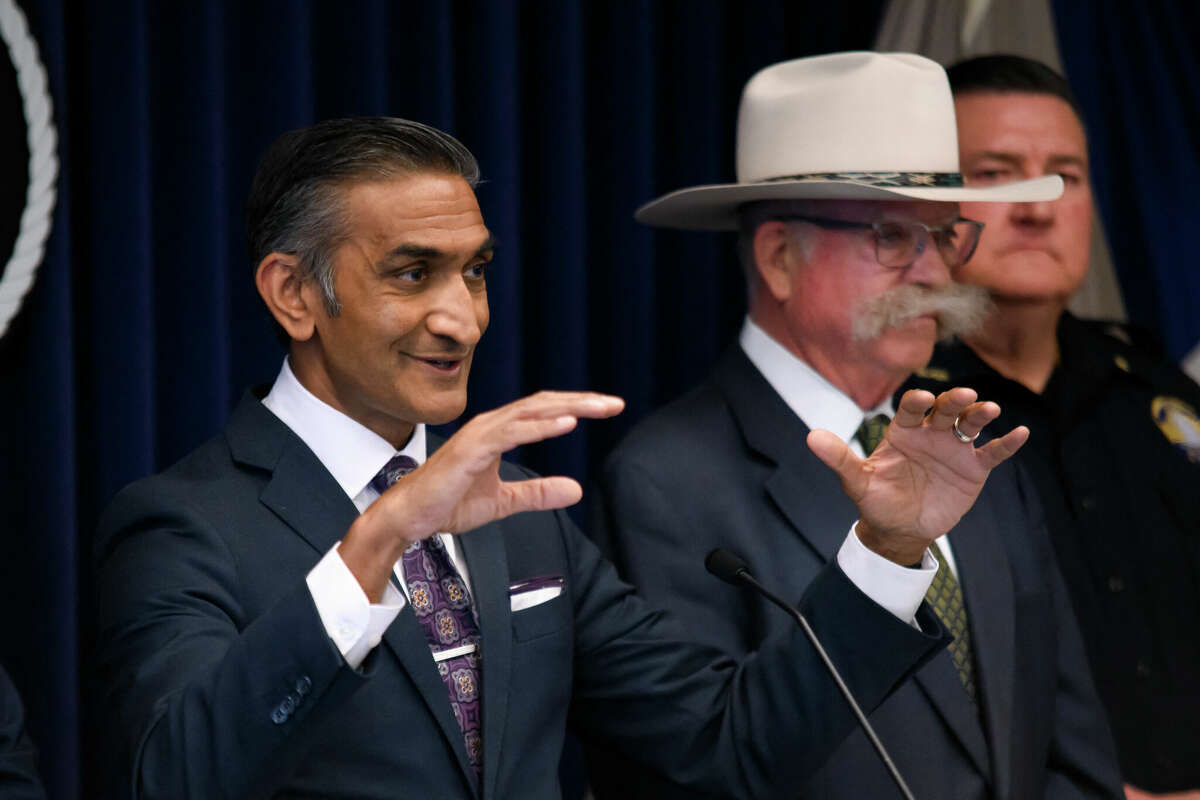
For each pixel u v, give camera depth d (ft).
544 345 30.30
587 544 19.60
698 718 18.42
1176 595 27.12
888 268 22.27
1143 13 35.45
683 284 32.22
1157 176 35.47
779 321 23.30
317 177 16.51
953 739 20.84
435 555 17.30
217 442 17.56
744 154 24.26
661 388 32.24
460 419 28.63
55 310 23.80
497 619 17.22
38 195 23.56
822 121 23.07
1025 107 27.50
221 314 25.64
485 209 28.84
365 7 27.63
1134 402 28.07
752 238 23.77
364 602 13.91
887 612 16.84
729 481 21.81
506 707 16.90
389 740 16.05
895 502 16.51
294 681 13.78
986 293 23.35
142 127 24.72
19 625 23.86
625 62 31.32
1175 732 26.63
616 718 19.02
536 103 30.40
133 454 24.62
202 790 13.78
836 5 34.37
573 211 30.12
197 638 15.24
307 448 17.06
